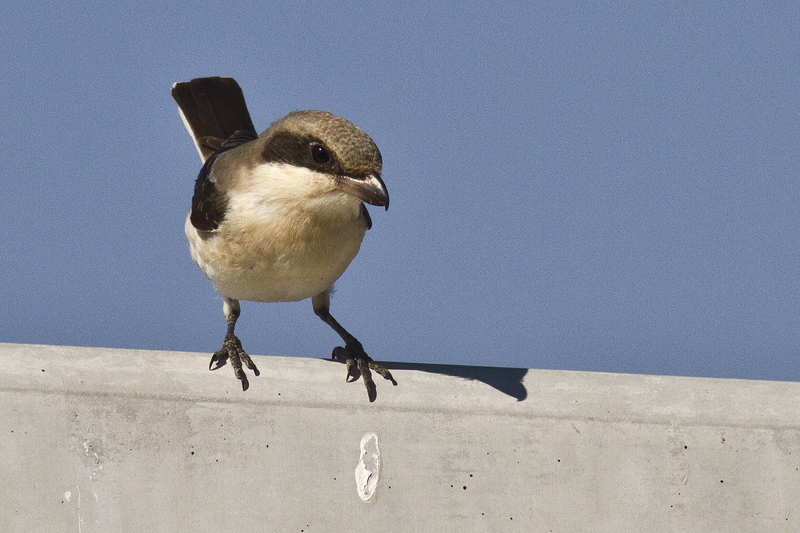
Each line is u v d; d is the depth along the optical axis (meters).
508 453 8.31
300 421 8.14
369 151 9.09
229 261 9.63
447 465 8.24
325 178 9.02
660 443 8.44
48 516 7.65
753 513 8.41
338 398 8.26
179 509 7.84
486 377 8.55
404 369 8.59
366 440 8.20
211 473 7.93
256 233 9.35
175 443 7.92
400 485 8.17
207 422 8.00
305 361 8.46
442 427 8.30
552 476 8.32
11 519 7.61
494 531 8.20
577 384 8.58
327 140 9.03
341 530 8.05
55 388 7.80
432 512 8.17
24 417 7.71
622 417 8.45
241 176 9.48
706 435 8.48
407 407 8.30
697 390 8.63
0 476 7.62
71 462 7.73
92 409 7.82
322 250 9.52
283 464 8.05
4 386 7.72
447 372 8.59
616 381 8.63
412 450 8.23
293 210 9.21
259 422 8.08
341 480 8.10
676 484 8.39
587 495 8.31
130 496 7.79
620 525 8.30
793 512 8.42
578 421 8.41
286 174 9.14
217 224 9.48
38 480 7.67
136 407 7.90
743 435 8.50
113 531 7.72
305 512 8.02
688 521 8.35
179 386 8.03
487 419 8.34
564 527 8.26
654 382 8.66
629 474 8.38
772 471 8.47
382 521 8.12
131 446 7.84
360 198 8.98
